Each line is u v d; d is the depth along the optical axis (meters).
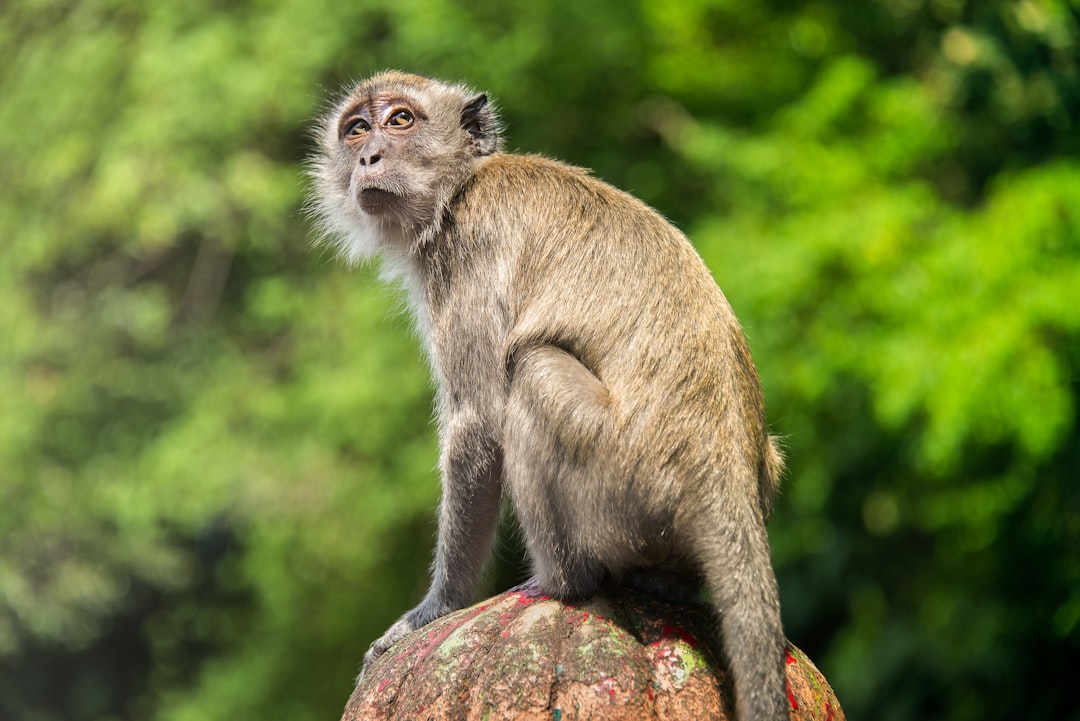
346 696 18.89
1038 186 12.94
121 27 19.44
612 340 6.30
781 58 17.27
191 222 18.78
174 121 17.80
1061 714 14.52
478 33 17.53
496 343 6.85
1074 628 14.24
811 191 14.32
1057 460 13.63
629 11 17.59
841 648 17.39
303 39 17.83
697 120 17.00
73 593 19.98
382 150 7.75
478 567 7.01
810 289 14.05
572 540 6.17
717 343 6.20
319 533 18.27
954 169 15.84
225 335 19.91
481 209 7.09
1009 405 12.69
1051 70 13.80
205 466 18.11
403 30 17.30
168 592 23.05
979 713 15.30
